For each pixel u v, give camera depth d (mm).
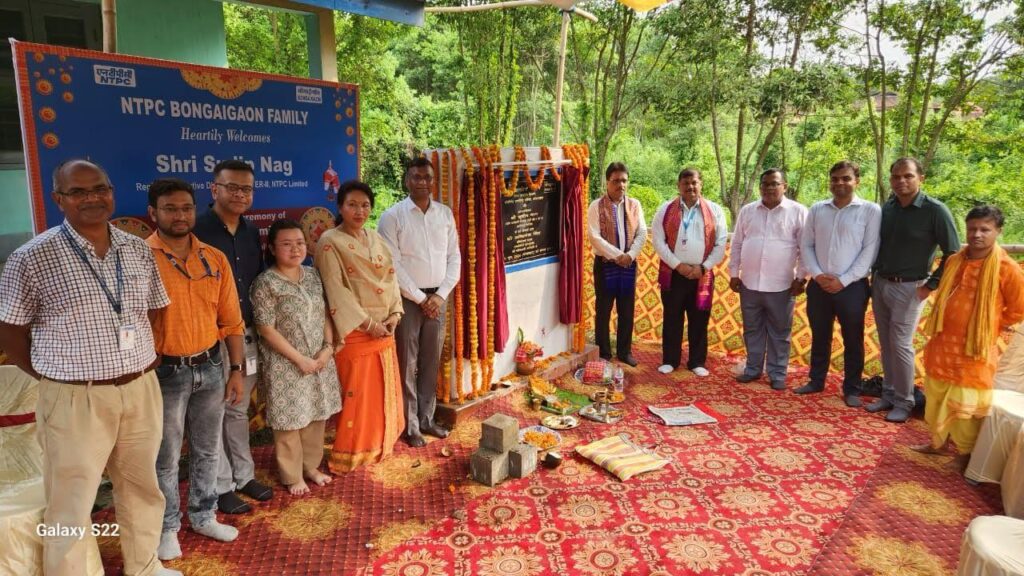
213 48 5227
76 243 2166
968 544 2379
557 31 10922
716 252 5148
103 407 2242
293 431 3275
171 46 4941
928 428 4195
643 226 5387
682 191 5109
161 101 3234
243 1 3893
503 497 3357
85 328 2176
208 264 2654
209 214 2990
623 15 9656
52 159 2926
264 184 3715
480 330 4426
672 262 5145
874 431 4227
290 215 3863
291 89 3756
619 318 5523
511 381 4816
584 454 3783
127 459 2398
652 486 3492
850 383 4691
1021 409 3402
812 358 4875
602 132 10352
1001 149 9195
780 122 8727
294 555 2834
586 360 5500
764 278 4883
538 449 3877
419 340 3936
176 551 2777
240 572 2711
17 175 4648
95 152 3049
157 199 2494
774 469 3703
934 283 4008
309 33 4309
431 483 3494
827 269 4594
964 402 3531
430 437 4051
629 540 2979
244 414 3246
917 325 4508
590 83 13180
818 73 7848
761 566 2801
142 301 2344
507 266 4672
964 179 10000
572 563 2799
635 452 3824
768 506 3301
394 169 13695
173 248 2570
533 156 4695
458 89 16609
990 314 3447
